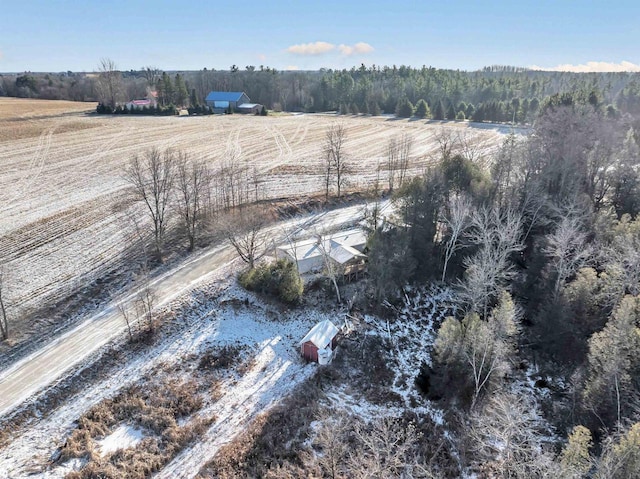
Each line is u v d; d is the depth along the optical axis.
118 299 42.66
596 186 60.50
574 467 23.55
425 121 135.62
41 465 28.17
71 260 47.72
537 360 39.66
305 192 68.50
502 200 50.34
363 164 85.38
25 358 35.56
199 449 30.39
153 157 53.41
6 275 44.16
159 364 36.78
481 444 30.81
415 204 46.12
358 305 45.81
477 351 33.94
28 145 88.12
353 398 36.22
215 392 34.97
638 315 32.16
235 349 39.44
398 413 35.06
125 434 31.02
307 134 109.56
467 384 35.25
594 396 30.48
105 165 76.94
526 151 54.91
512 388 37.25
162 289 44.38
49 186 66.69
